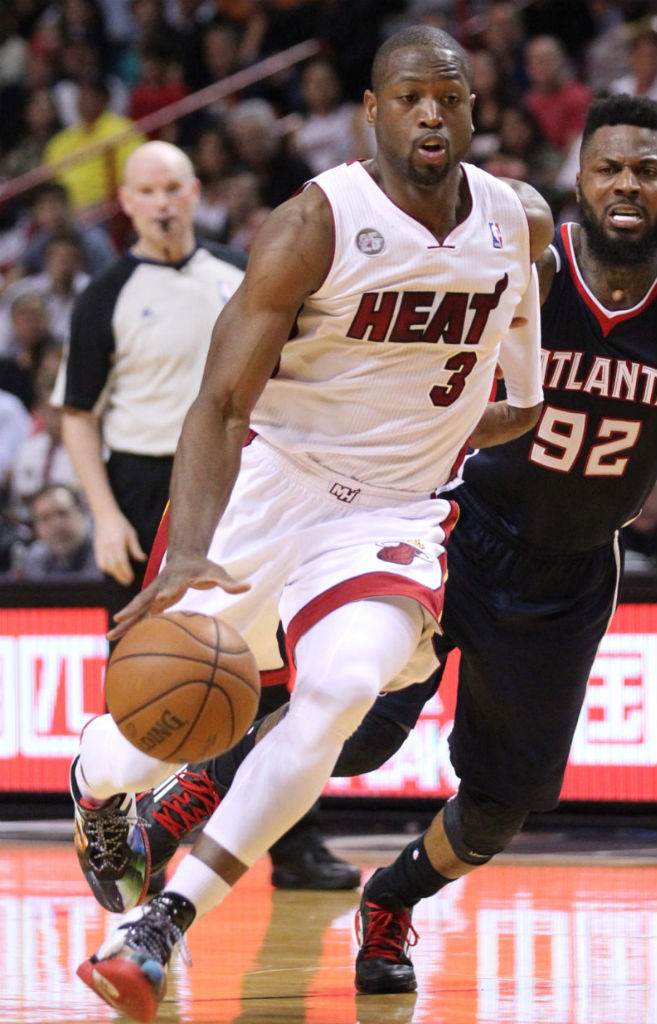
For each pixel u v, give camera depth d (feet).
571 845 55.93
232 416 26.23
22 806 63.21
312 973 32.94
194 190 49.39
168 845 32.45
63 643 62.49
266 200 100.37
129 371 48.75
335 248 26.32
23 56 123.03
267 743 25.54
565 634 33.78
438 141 26.27
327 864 46.98
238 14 117.60
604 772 58.23
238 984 31.60
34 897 44.21
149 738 24.00
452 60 26.55
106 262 98.22
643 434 34.45
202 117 107.65
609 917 40.47
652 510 66.44
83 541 69.46
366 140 101.76
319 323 27.04
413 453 28.40
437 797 59.47
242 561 28.30
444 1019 27.84
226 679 23.98
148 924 24.12
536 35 109.09
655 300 33.96
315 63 104.94
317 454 28.09
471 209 27.48
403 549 27.61
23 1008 28.89
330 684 25.53
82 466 48.83
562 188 85.40
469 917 40.63
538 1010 28.63
